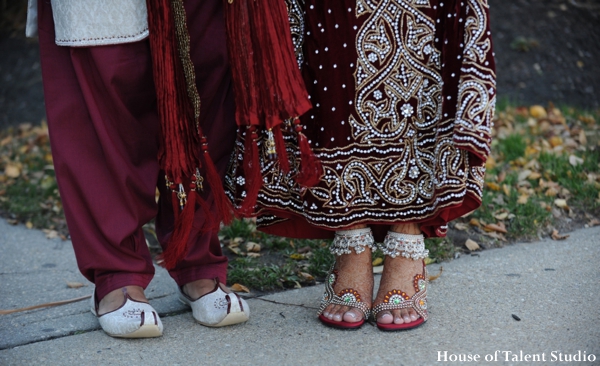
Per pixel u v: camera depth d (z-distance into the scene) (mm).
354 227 1907
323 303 1993
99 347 1853
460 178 1801
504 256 2516
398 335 1872
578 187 3156
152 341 1887
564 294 2115
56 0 1803
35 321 2055
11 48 5867
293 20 1892
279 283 2334
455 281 2268
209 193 2061
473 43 1760
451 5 1801
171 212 2107
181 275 2070
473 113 1747
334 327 1931
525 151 3709
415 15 1812
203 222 2047
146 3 1820
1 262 2654
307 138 1913
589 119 4242
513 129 4176
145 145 1965
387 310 1921
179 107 1861
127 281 1935
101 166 1889
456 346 1788
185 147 1873
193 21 1930
